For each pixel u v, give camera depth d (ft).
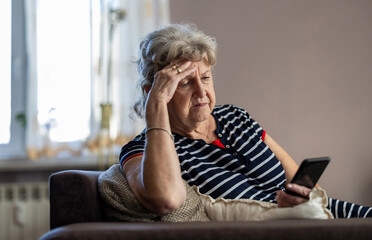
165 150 4.53
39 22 12.26
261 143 5.87
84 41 12.43
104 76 11.96
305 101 11.84
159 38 5.57
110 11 11.87
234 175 5.42
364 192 11.71
